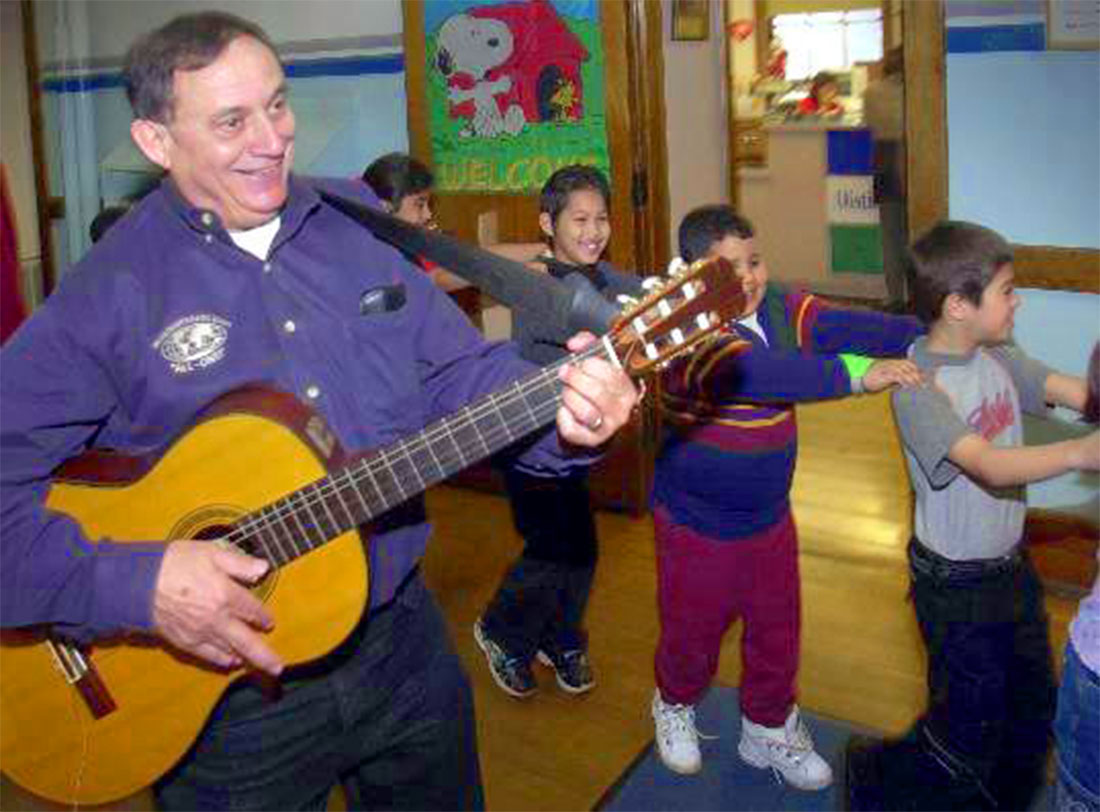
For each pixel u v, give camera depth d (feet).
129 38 16.60
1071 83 9.99
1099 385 6.17
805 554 11.73
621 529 12.76
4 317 8.79
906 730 8.43
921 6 10.45
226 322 4.84
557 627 9.44
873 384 6.49
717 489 7.39
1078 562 10.48
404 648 5.38
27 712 5.21
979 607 6.45
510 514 13.51
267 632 4.95
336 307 5.01
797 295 7.63
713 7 15.97
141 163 16.67
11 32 17.31
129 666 5.07
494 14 13.14
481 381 5.19
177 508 4.96
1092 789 4.50
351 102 14.80
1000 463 5.96
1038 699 6.64
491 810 7.97
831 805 7.79
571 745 8.76
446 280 11.38
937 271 6.54
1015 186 10.44
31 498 4.69
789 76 22.93
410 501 5.28
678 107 14.97
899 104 18.19
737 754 8.45
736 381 6.89
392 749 5.50
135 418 4.93
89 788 5.22
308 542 4.91
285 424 4.84
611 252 12.91
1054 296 10.39
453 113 13.73
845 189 21.08
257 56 4.55
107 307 4.70
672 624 7.91
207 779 5.17
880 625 10.19
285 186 4.77
